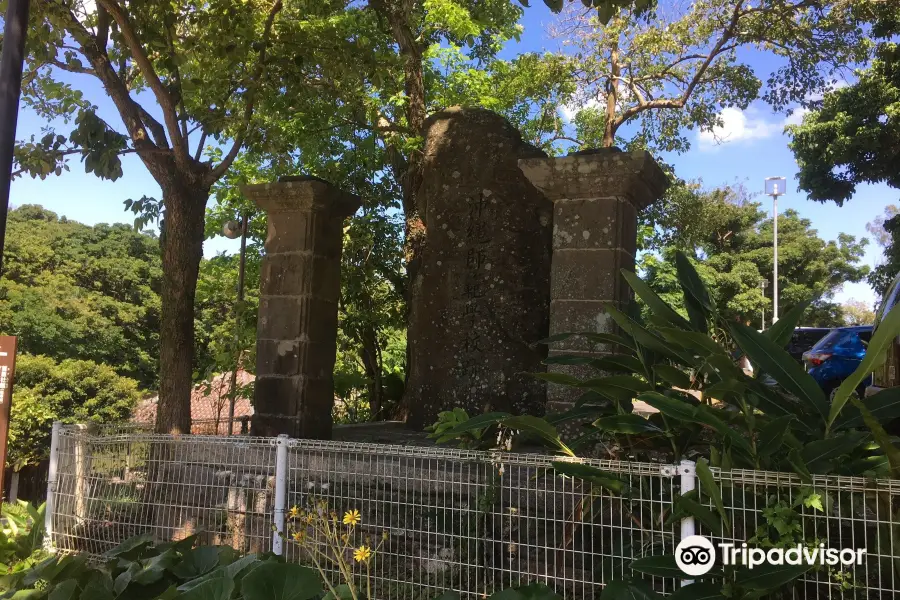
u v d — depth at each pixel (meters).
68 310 17.89
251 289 10.77
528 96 13.76
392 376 10.62
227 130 6.59
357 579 3.22
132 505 3.96
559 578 2.89
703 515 2.34
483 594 2.99
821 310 27.91
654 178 4.99
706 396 3.03
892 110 12.05
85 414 12.95
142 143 5.83
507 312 6.54
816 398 2.62
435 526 3.42
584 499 2.96
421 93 9.64
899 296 5.35
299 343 5.74
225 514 3.75
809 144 13.36
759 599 2.42
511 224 6.65
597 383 3.16
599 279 4.78
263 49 6.30
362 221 9.95
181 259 5.73
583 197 4.90
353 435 6.48
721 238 25.17
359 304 10.04
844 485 2.28
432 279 6.99
